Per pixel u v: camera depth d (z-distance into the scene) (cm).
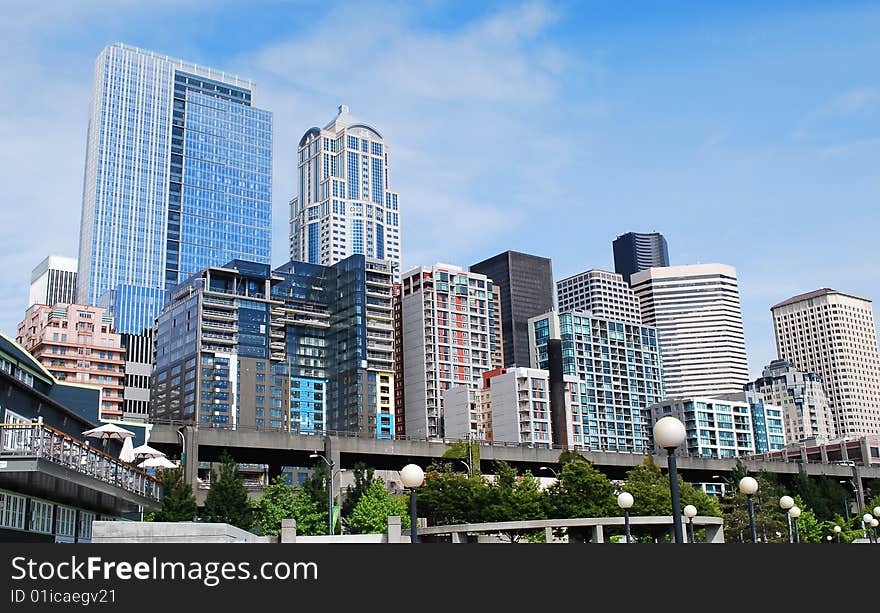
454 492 9800
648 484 11000
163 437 10656
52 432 3597
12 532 3984
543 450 13875
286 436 11531
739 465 14162
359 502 10162
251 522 9306
